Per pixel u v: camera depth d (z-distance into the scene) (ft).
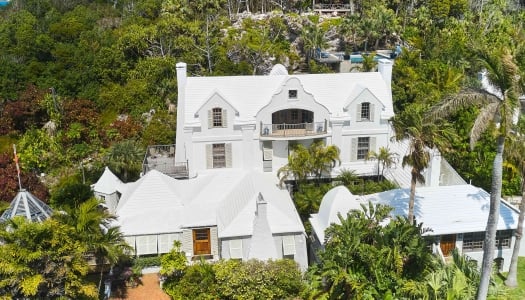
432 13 315.58
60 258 87.86
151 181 126.52
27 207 109.09
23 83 233.14
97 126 204.64
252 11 345.72
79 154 190.08
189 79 152.76
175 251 114.32
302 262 120.26
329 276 99.25
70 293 89.25
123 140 189.78
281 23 291.17
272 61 264.52
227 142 148.05
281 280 105.50
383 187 146.20
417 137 111.86
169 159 162.40
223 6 325.21
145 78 232.94
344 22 302.45
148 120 211.20
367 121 152.66
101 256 105.60
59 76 239.91
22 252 85.05
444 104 95.14
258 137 148.66
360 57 283.18
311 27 280.10
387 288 94.94
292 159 146.10
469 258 111.96
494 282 100.58
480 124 90.02
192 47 255.91
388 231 100.07
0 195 144.66
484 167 150.82
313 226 122.52
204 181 135.33
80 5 335.88
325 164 147.43
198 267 110.01
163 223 121.90
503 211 124.88
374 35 295.48
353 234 100.12
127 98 221.66
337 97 154.81
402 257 97.19
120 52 247.70
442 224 121.19
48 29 285.84
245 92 152.05
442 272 95.35
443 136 116.88
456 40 252.83
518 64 98.73
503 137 90.48
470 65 231.30
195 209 126.11
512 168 141.90
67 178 173.37
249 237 116.26
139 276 118.01
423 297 91.61
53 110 206.90
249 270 106.22
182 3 296.10
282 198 132.57
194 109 147.33
